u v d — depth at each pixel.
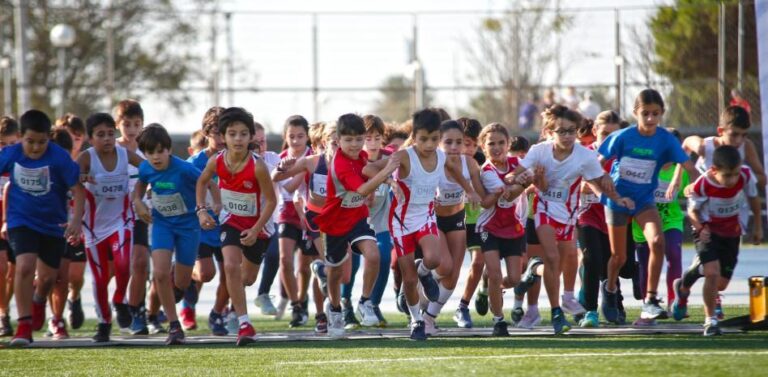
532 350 25.22
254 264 33.00
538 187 30.25
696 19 73.06
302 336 30.36
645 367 21.69
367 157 29.62
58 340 30.27
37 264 30.06
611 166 32.41
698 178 30.09
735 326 29.48
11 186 29.36
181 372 23.05
